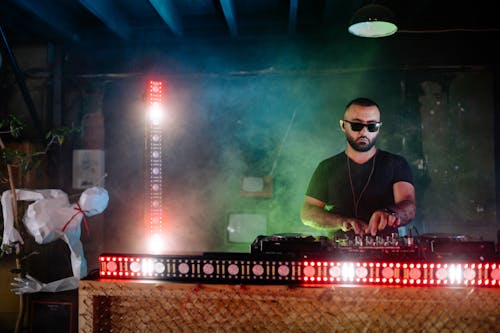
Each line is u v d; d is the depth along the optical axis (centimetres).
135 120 498
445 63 462
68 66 500
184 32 479
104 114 502
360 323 246
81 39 492
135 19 479
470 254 243
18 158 402
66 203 360
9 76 499
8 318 386
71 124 505
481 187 465
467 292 231
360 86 476
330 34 469
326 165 398
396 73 471
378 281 241
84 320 250
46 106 498
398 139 472
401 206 356
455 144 467
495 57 456
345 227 314
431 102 470
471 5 448
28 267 380
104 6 415
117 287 249
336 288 236
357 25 367
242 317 253
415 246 250
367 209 380
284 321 251
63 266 403
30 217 346
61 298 337
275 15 460
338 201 387
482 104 465
